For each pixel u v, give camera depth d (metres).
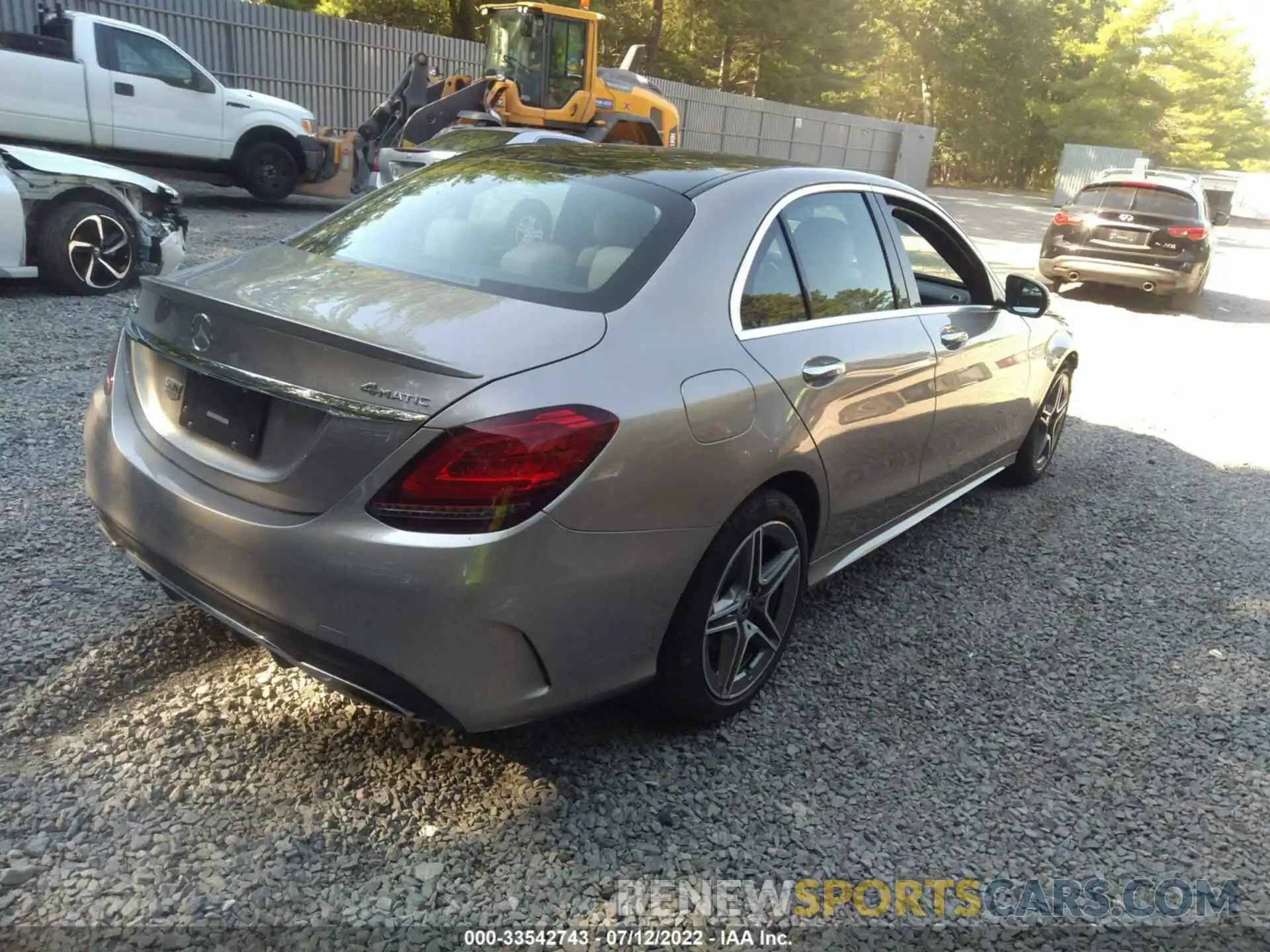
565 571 2.38
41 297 7.79
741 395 2.80
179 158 13.73
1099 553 4.94
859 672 3.60
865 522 3.74
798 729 3.19
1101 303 13.79
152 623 3.37
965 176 58.38
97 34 12.66
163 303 2.77
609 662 2.62
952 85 55.19
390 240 3.17
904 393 3.68
